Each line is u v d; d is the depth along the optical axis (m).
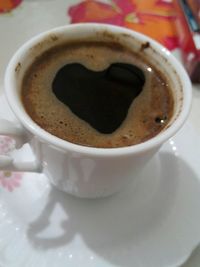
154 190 0.09
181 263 0.08
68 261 0.08
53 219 0.09
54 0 0.16
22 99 0.08
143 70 0.10
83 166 0.07
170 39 0.15
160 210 0.09
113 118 0.09
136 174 0.09
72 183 0.08
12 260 0.08
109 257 0.08
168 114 0.09
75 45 0.10
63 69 0.10
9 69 0.08
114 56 0.10
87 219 0.09
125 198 0.09
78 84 0.09
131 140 0.08
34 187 0.09
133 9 0.16
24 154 0.10
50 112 0.09
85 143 0.08
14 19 0.15
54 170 0.08
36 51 0.09
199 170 0.10
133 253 0.08
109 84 0.09
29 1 0.16
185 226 0.09
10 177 0.09
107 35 0.10
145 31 0.15
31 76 0.09
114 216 0.09
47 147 0.07
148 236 0.08
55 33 0.10
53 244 0.08
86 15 0.16
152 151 0.07
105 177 0.08
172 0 0.16
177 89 0.09
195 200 0.09
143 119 0.09
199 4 0.14
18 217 0.08
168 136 0.07
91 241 0.08
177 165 0.10
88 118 0.09
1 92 0.11
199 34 0.14
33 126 0.07
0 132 0.07
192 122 0.12
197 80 0.13
